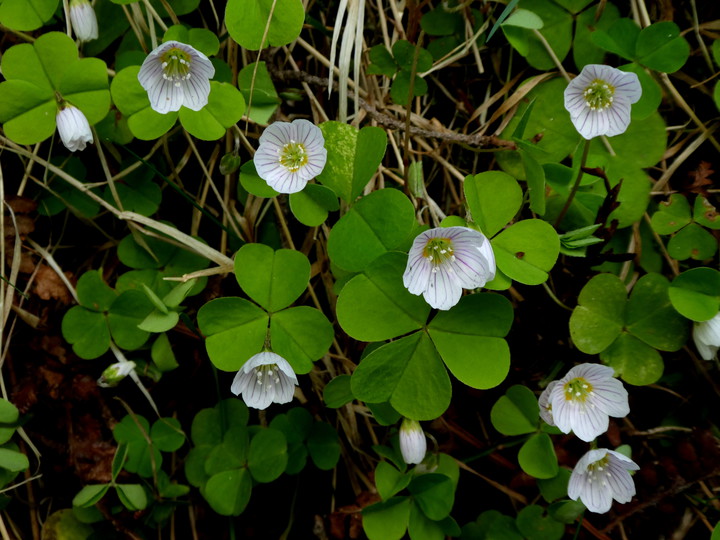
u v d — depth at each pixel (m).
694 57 0.19
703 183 0.19
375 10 0.20
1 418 0.18
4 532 0.19
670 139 0.20
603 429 0.17
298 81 0.19
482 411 0.20
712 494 0.19
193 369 0.20
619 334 0.18
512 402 0.19
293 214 0.18
